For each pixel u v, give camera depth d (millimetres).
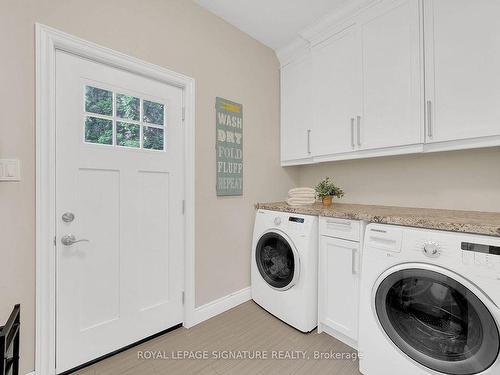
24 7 1255
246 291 2326
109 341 1580
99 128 1537
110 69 1572
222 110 2125
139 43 1650
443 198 1844
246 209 2328
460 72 1415
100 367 1486
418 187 1975
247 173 2334
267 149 2529
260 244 2188
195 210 1952
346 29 1966
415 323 1247
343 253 1673
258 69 2439
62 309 1406
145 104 1733
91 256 1509
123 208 1634
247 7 1997
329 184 2348
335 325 1723
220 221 2123
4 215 1219
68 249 1426
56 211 1379
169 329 1860
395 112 1675
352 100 1931
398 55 1650
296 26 2221
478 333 1032
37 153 1286
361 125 1872
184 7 1883
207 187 2029
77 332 1460
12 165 1229
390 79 1697
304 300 1808
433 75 1512
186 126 1906
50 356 1349
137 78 1688
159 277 1808
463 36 1399
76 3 1405
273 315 2068
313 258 1833
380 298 1312
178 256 1904
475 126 1370
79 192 1460
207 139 2027
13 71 1229
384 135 1737
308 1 1908
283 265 2059
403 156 2062
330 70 2086
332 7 1974
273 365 1510
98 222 1532
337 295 1711
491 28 1312
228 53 2172
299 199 2186
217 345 1697
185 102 1908
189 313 1915
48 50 1313
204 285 2016
